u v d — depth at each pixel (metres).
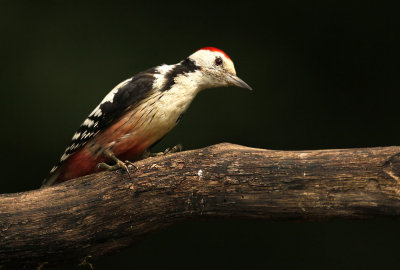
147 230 4.64
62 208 4.64
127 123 4.69
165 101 4.69
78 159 4.70
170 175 4.62
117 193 4.64
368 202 4.58
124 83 4.70
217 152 4.62
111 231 4.64
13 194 4.65
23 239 4.63
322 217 4.59
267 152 4.61
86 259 4.64
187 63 4.72
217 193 4.62
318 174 4.59
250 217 4.61
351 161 4.59
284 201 4.60
